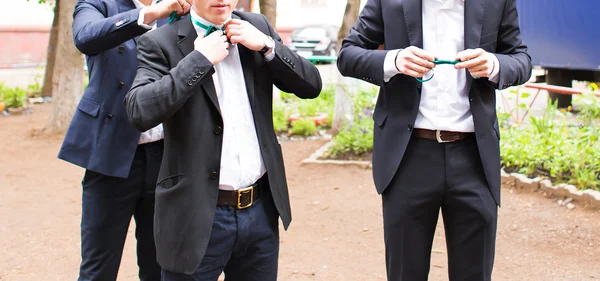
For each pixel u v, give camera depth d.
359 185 6.79
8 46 20.27
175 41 2.43
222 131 2.41
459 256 2.85
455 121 2.73
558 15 10.77
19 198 6.75
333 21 25.23
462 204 2.76
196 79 2.24
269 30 2.66
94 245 3.22
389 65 2.68
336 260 4.79
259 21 2.65
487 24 2.71
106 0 3.16
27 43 20.62
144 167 3.20
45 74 14.25
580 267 4.48
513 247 4.91
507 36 2.80
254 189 2.53
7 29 20.14
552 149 6.51
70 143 3.16
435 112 2.74
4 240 5.40
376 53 2.75
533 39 11.30
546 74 11.62
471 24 2.70
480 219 2.76
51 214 6.17
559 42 10.83
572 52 10.64
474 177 2.75
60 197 6.78
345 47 2.93
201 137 2.38
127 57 3.16
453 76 2.73
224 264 2.54
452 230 2.86
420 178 2.77
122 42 2.93
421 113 2.76
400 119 2.78
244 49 2.51
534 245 4.92
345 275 4.50
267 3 8.62
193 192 2.38
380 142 2.87
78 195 6.87
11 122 11.54
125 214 3.23
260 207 2.56
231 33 2.36
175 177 2.42
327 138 9.28
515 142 6.82
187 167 2.38
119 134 3.12
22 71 19.67
